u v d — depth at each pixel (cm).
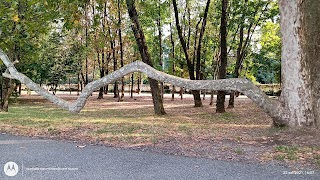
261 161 723
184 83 856
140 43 1867
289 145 866
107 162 716
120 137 1028
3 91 2088
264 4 2020
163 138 1005
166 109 2405
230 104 2467
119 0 2262
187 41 2986
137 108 2514
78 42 3391
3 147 884
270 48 2638
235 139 975
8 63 713
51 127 1266
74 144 932
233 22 1998
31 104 2955
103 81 717
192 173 628
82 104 688
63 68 3438
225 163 707
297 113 998
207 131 1167
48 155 784
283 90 1022
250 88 957
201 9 2717
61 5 1053
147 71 806
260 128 1211
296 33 969
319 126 988
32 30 1143
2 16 1053
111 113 2069
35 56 2017
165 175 614
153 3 2203
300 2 957
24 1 1071
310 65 1016
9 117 1667
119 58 3534
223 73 1941
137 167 673
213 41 2905
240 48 2402
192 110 2302
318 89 1010
